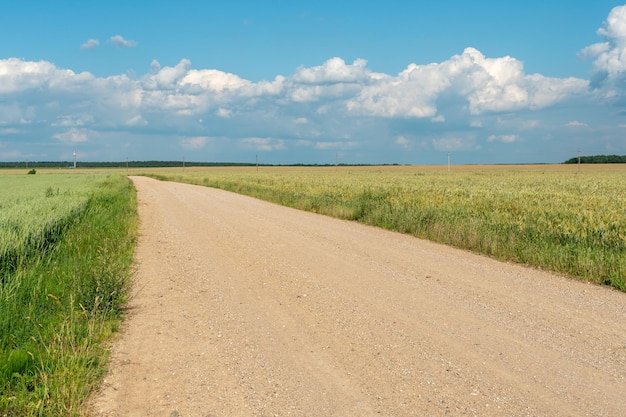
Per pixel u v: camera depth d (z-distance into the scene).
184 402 4.79
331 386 5.09
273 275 10.14
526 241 12.27
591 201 22.77
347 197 26.94
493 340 6.34
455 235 13.95
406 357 5.81
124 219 18.03
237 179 60.75
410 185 39.12
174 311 7.78
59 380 4.79
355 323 7.06
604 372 5.37
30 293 7.23
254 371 5.48
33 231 10.65
